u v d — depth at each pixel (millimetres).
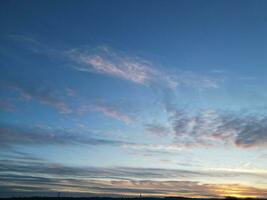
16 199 62281
